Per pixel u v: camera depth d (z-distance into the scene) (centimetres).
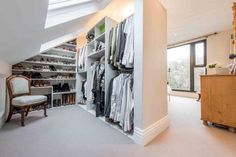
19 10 111
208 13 336
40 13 130
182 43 582
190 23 396
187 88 569
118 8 277
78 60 405
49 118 262
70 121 244
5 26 128
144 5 168
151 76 181
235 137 179
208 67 238
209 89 220
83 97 398
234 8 259
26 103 226
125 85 197
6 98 247
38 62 344
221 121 205
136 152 143
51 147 153
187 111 317
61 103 382
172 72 627
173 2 286
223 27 430
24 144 159
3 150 146
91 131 198
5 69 257
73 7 203
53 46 352
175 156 136
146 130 165
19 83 261
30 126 218
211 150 147
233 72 208
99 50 279
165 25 222
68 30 294
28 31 166
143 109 163
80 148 151
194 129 206
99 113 269
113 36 224
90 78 330
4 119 232
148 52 175
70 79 404
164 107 214
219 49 470
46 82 362
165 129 206
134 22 176
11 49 204
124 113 195
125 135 185
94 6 229
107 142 165
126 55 196
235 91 193
